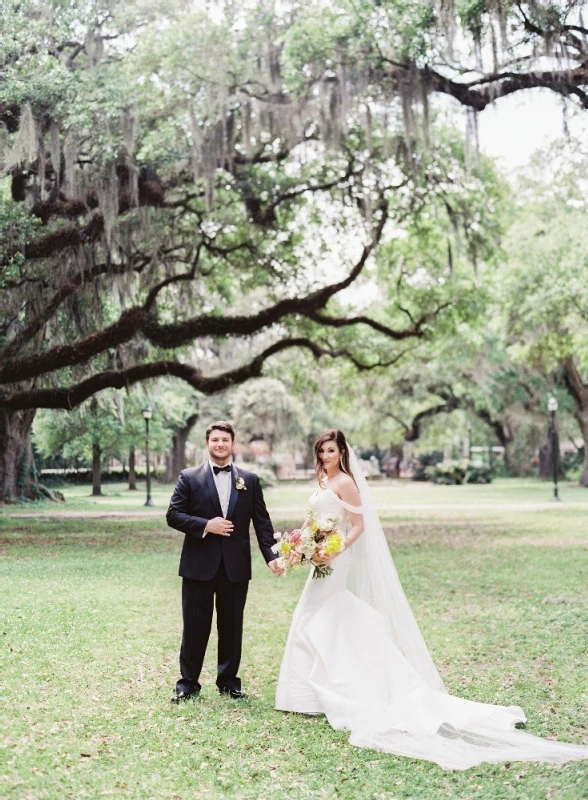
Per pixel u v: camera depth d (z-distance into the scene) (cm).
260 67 1738
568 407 4550
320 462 596
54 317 2206
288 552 567
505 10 1362
